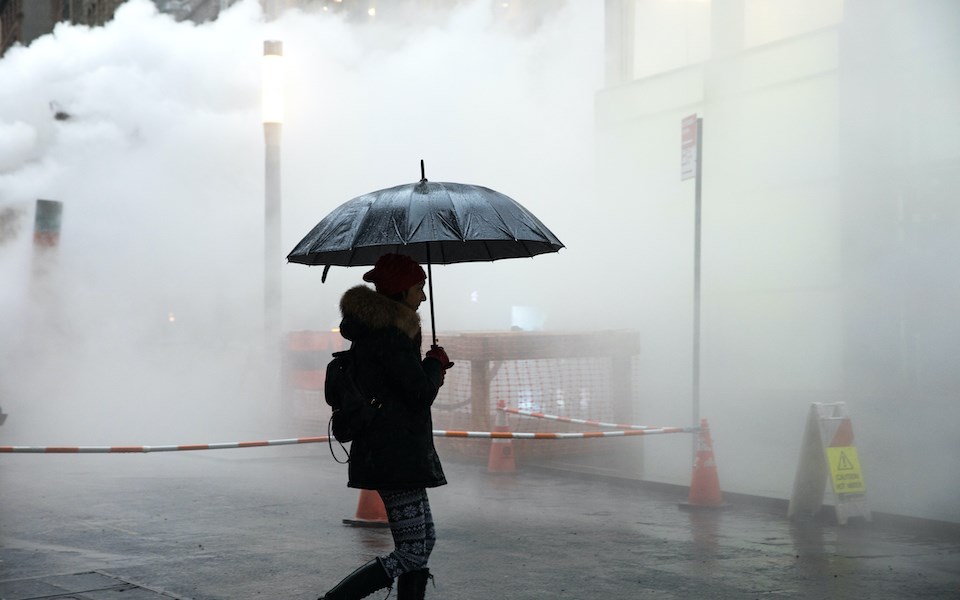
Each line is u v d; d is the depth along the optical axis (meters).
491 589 5.98
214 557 6.84
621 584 6.10
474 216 4.82
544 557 6.87
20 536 7.57
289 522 8.16
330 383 4.80
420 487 4.76
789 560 6.77
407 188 4.96
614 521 8.23
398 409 4.73
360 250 5.55
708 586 6.04
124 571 6.41
